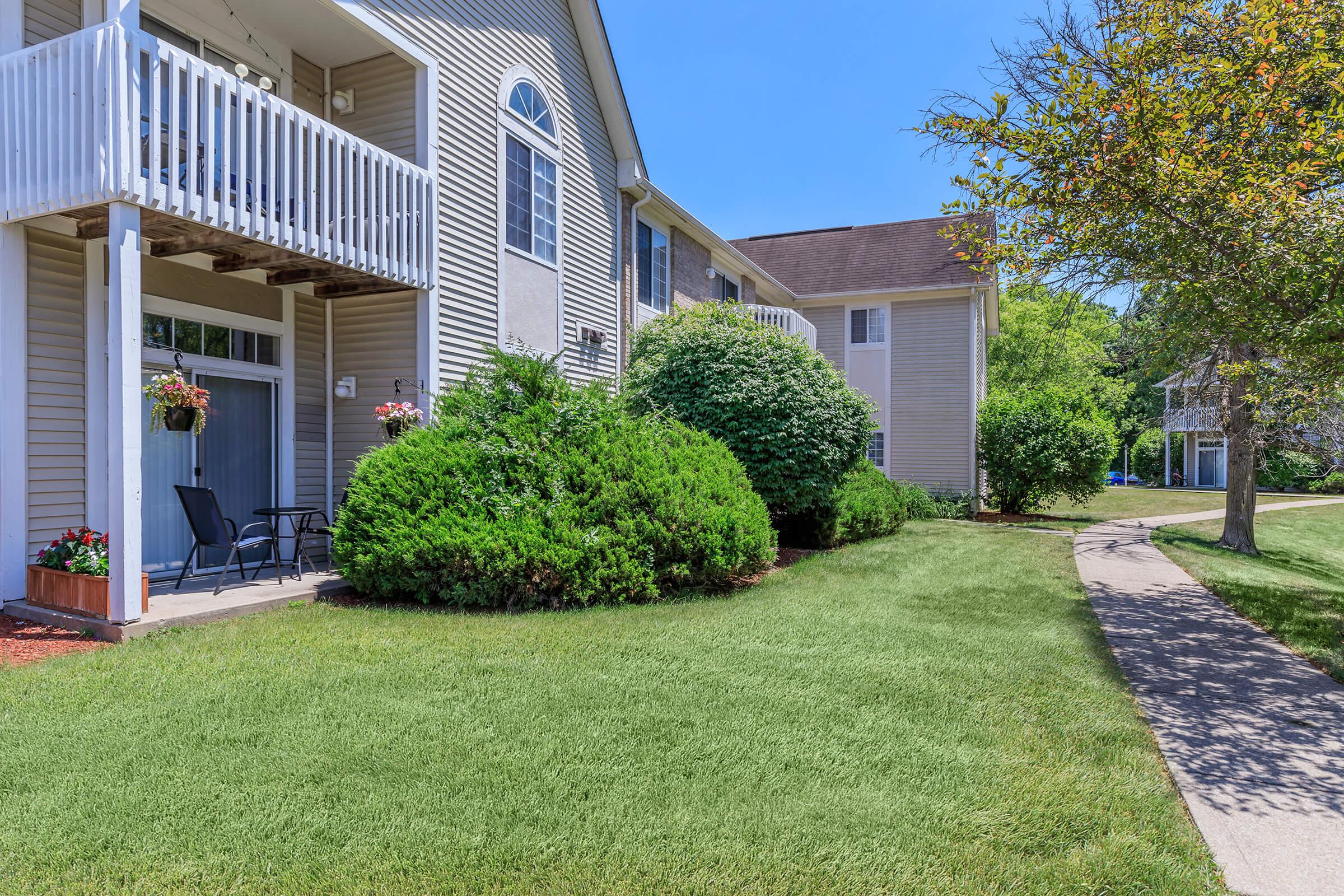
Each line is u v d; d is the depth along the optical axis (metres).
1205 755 3.62
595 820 2.74
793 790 3.02
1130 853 2.64
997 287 18.34
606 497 6.57
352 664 4.42
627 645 5.00
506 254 9.32
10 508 5.54
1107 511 20.00
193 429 6.21
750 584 7.64
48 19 5.81
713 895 2.32
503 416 7.01
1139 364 7.60
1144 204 5.29
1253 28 5.02
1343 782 3.32
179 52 5.38
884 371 19.25
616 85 11.64
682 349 10.06
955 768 3.28
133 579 5.02
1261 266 5.16
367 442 8.21
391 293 8.11
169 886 2.30
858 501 11.64
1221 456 33.69
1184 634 6.14
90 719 3.50
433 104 8.02
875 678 4.48
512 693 4.02
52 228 5.79
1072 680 4.62
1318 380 5.91
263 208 6.33
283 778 2.98
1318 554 14.13
